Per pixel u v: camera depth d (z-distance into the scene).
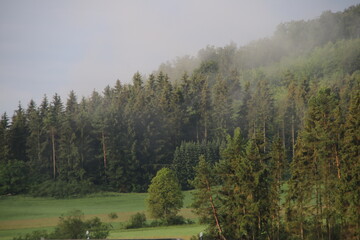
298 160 58.88
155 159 155.75
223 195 60.25
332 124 57.66
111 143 150.38
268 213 56.91
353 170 50.94
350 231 51.03
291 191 58.00
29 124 158.00
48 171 146.00
